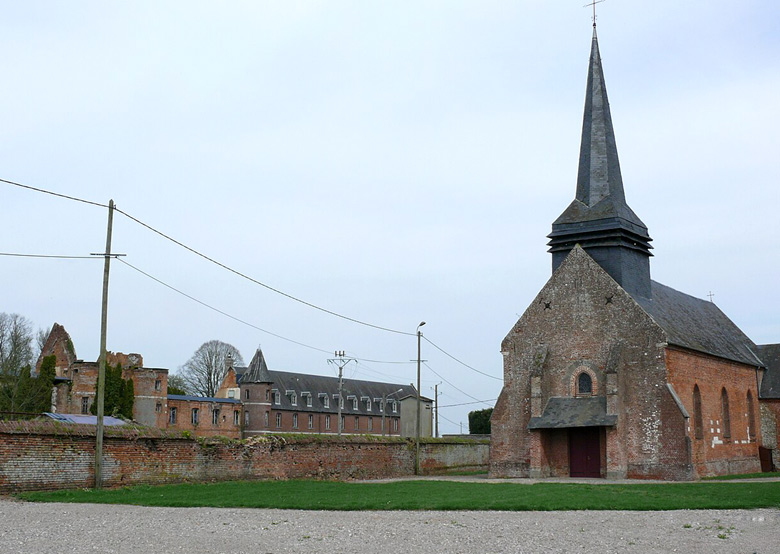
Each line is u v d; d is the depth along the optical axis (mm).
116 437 31922
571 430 48281
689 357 49406
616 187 52500
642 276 52562
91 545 17250
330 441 44250
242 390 112688
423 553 16984
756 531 20625
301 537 18984
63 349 95375
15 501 26156
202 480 35469
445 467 57031
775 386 61375
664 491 32188
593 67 54844
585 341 48406
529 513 24734
